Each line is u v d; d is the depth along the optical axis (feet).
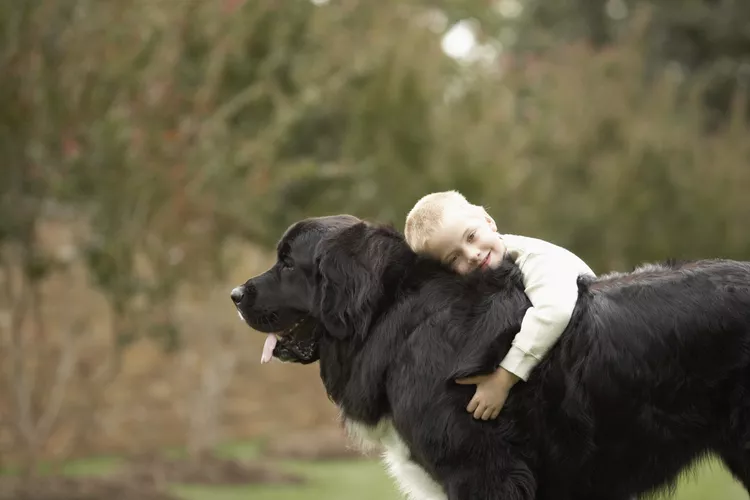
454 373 12.07
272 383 49.60
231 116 34.19
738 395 11.80
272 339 13.85
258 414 48.83
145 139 29.84
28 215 30.40
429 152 38.86
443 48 42.04
